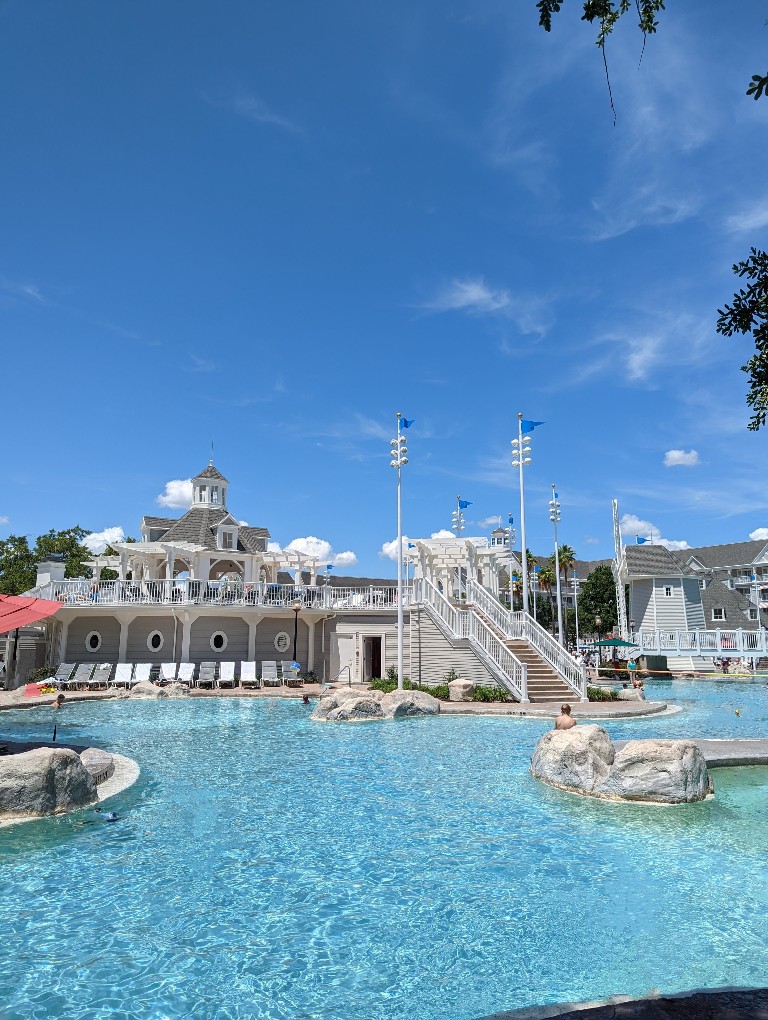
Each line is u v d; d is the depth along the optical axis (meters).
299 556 42.06
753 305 6.10
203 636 36.12
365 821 10.70
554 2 5.82
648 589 61.00
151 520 44.84
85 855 9.11
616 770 12.18
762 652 49.91
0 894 7.82
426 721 22.03
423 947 6.62
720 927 7.04
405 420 28.50
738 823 10.74
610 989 5.84
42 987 5.88
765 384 6.12
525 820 10.81
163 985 5.93
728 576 81.50
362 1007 5.61
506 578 63.75
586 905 7.58
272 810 11.33
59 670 33.00
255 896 7.79
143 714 24.75
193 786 13.02
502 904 7.60
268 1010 5.57
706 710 27.92
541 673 28.34
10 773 10.73
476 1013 5.48
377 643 37.19
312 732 19.92
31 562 55.38
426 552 36.81
